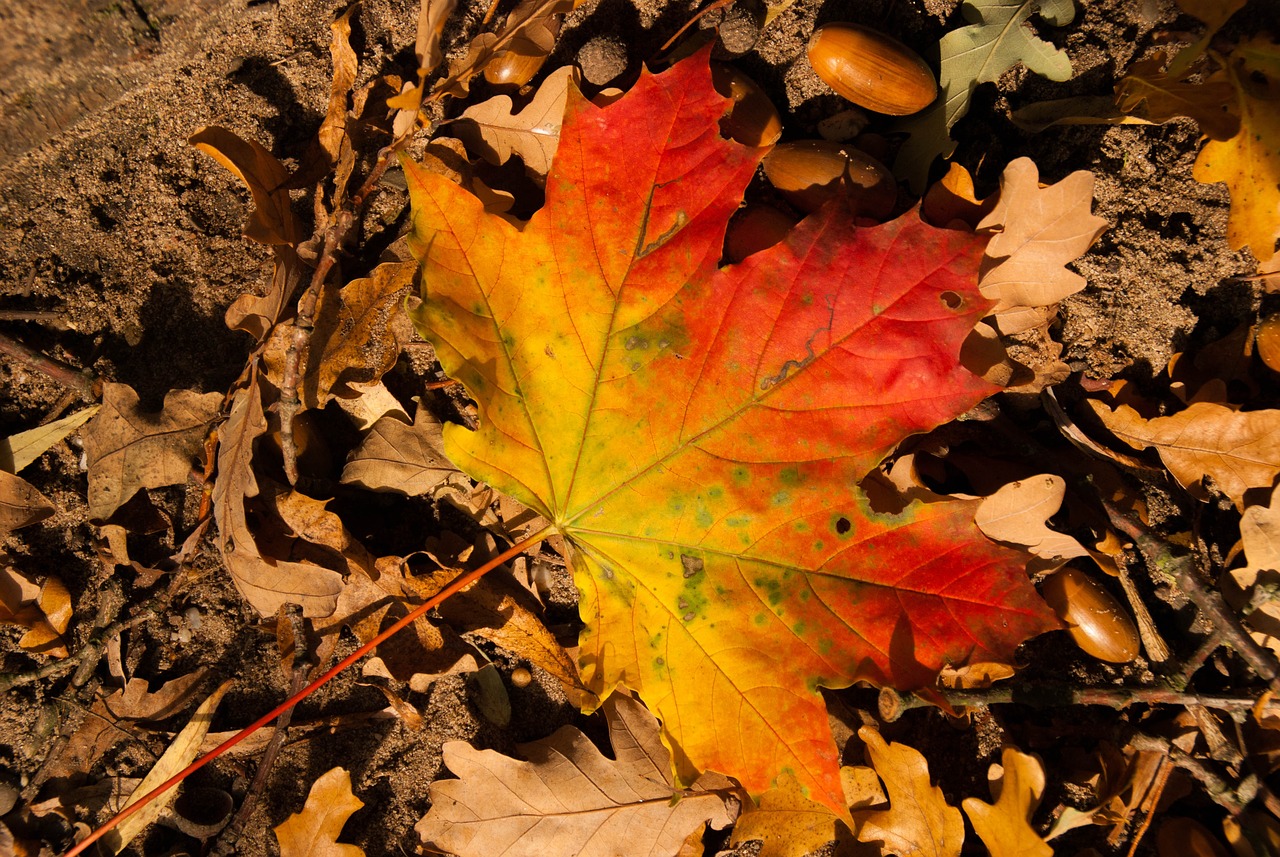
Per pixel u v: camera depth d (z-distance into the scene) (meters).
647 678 0.27
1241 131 0.28
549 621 0.30
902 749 0.29
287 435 0.29
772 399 0.26
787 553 0.27
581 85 0.29
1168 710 0.30
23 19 0.28
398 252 0.29
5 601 0.30
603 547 0.27
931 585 0.26
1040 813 0.30
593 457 0.27
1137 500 0.30
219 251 0.30
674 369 0.26
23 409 0.30
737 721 0.27
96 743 0.30
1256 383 0.30
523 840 0.29
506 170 0.30
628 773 0.29
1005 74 0.29
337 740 0.30
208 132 0.28
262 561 0.29
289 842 0.29
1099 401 0.30
